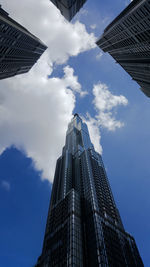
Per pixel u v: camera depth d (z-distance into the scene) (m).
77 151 142.00
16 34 77.44
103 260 44.50
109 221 66.69
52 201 97.31
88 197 77.06
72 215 63.34
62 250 51.94
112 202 84.38
